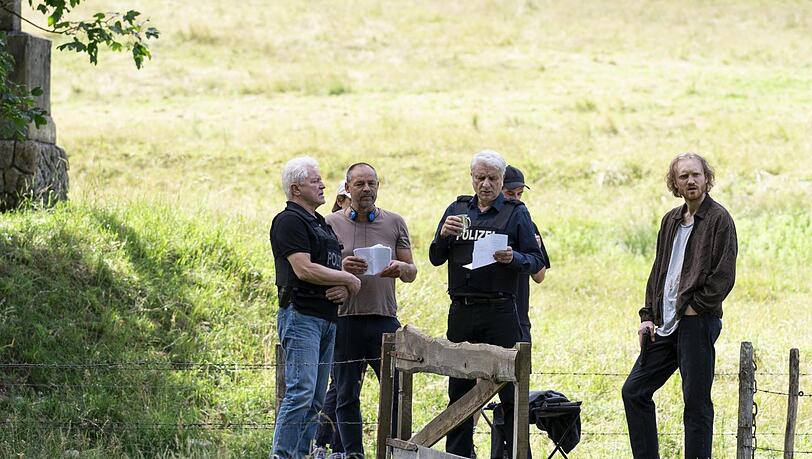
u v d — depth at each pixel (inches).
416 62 4370.1
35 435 1089.4
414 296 1646.2
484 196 1019.3
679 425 1285.7
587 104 3599.9
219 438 1163.3
